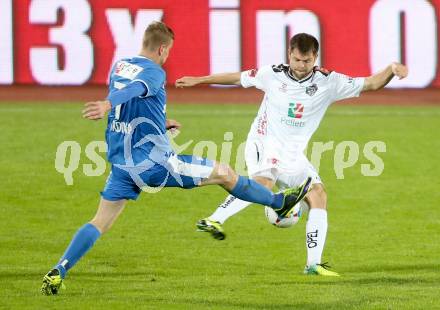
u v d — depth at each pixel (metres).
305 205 36.12
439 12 89.12
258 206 50.12
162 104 29.58
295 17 88.62
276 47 88.50
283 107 34.94
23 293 30.31
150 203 50.38
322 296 29.83
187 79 34.91
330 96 34.88
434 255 39.41
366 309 27.94
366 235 44.00
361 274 34.97
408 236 43.72
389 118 78.69
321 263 36.22
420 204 51.00
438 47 89.62
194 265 37.34
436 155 63.56
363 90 34.66
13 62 86.75
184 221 46.75
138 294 30.20
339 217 48.03
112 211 30.20
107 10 87.19
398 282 32.78
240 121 75.69
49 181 54.72
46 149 63.09
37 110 78.88
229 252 40.28
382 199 52.06
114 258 38.41
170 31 30.16
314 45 33.84
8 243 41.25
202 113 79.94
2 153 61.62
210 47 88.50
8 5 86.31
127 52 87.62
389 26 89.31
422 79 90.06
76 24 87.06
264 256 39.56
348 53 89.31
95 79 87.62
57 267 29.53
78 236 29.80
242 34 88.31
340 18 89.06
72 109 79.56
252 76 35.03
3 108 79.81
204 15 88.31
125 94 27.83
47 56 87.06
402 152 64.44
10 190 52.34
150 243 41.88
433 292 30.64
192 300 29.14
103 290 31.00
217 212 35.41
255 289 31.16
